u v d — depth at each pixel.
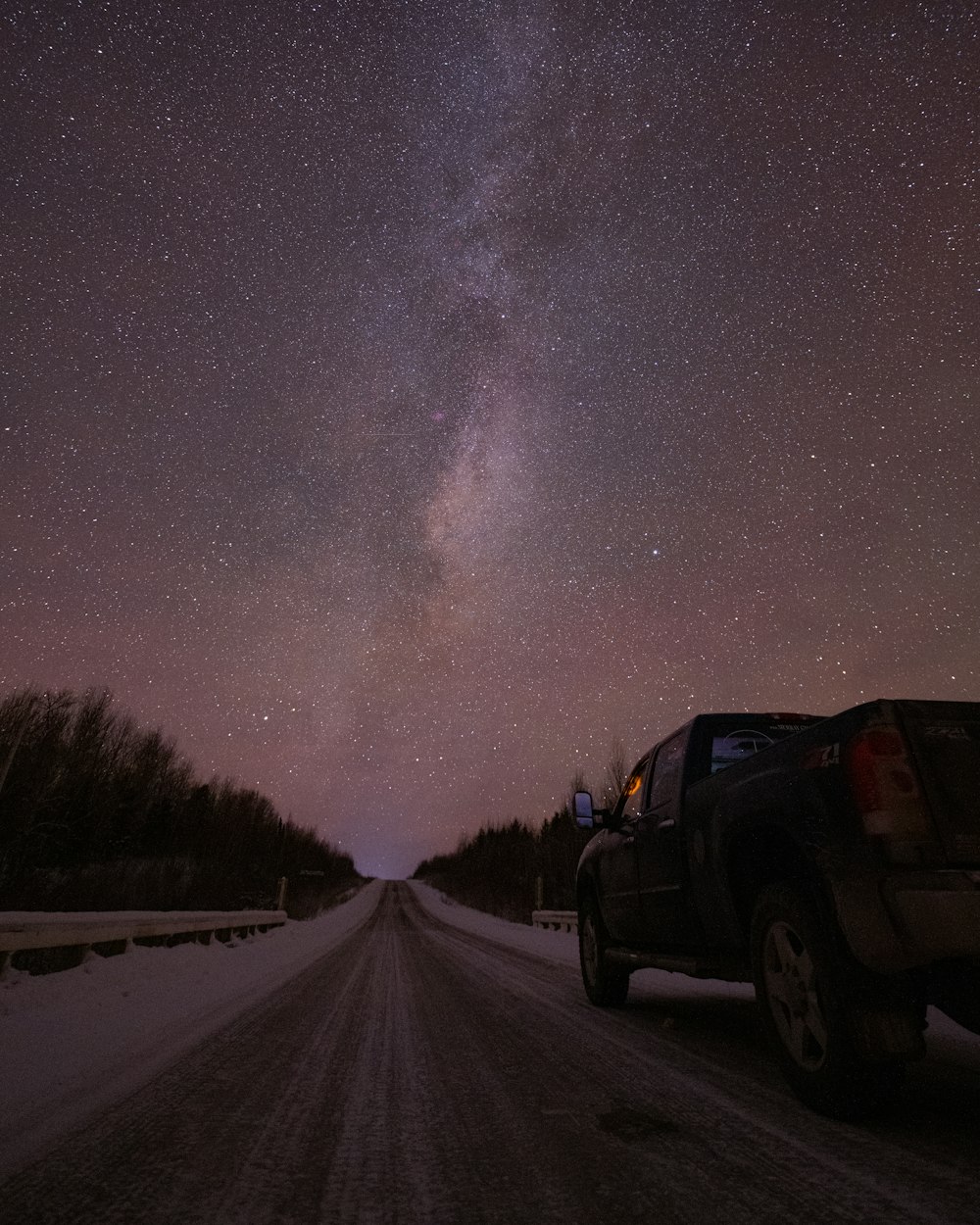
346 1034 4.77
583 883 6.51
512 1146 2.62
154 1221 2.04
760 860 3.46
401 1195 2.21
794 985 3.05
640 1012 5.73
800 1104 3.06
